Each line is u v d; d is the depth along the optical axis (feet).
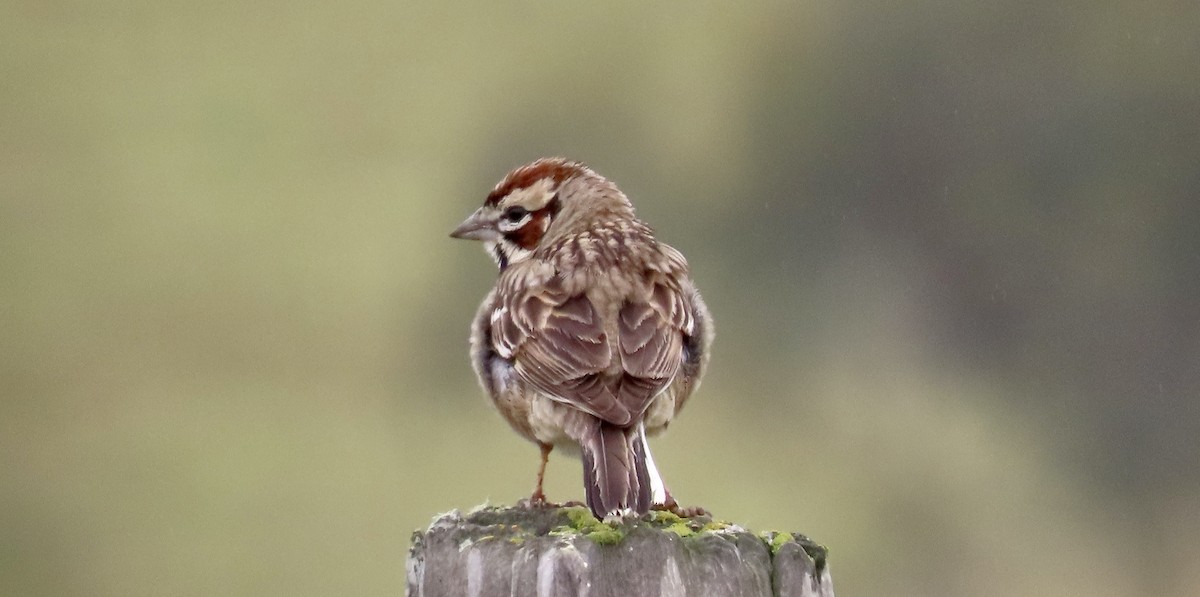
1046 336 67.46
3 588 52.01
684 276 26.12
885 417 62.80
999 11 72.28
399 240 62.90
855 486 58.34
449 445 56.44
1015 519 59.98
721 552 18.29
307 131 65.26
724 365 63.82
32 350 58.54
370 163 65.57
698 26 70.03
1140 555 60.39
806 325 66.80
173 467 54.85
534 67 68.59
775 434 60.18
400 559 51.96
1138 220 69.56
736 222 69.15
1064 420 64.75
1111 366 66.23
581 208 27.43
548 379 23.63
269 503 53.57
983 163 70.49
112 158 64.28
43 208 62.49
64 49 65.46
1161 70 70.64
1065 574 59.06
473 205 65.26
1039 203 69.87
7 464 55.06
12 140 64.28
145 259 61.41
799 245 69.15
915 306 68.03
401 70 66.69
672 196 69.26
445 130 66.49
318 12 65.87
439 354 59.98
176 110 65.51
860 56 71.46
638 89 69.62
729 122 70.03
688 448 57.41
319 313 60.59
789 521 56.24
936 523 58.80
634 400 23.08
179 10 66.03
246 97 65.62
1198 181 69.31
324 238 62.44
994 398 65.36
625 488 21.90
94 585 51.80
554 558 17.99
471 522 19.47
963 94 71.20
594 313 24.25
